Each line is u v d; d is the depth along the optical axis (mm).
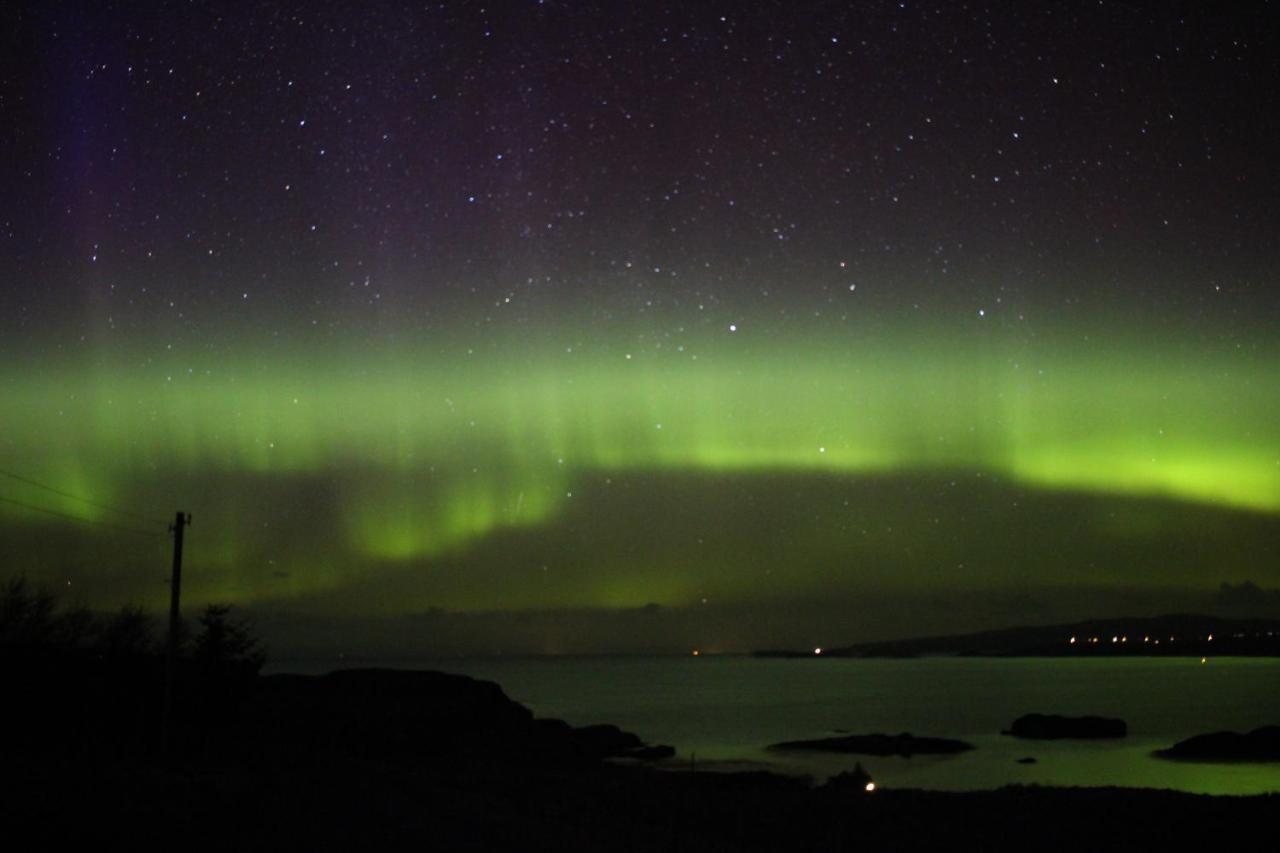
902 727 90125
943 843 22938
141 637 37062
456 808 21688
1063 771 54688
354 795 22438
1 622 30969
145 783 20625
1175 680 183000
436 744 51188
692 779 35562
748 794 31531
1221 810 27156
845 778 43156
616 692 161750
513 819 20562
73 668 32594
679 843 19672
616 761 58406
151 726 33344
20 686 30094
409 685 60781
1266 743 63875
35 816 15367
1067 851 22234
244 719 42312
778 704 125750
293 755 34250
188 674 37031
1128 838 23594
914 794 32219
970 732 84062
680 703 128875
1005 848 22438
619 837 19516
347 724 49938
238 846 14711
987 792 32969
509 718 60500
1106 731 79500
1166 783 48812
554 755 55375
